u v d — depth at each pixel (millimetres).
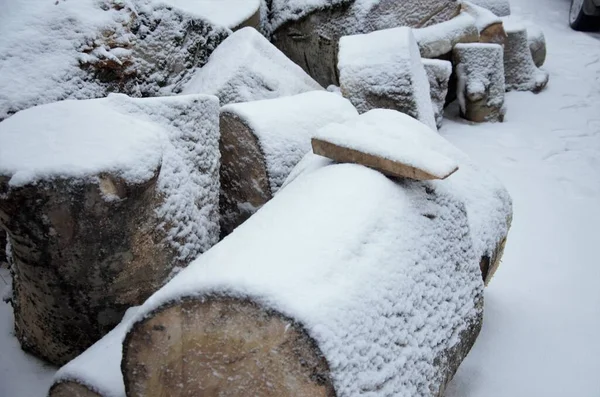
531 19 3992
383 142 1004
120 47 1603
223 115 1400
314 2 2371
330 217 841
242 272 704
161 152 1026
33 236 957
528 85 2805
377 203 894
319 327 664
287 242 777
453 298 951
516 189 1944
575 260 1557
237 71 1774
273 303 669
